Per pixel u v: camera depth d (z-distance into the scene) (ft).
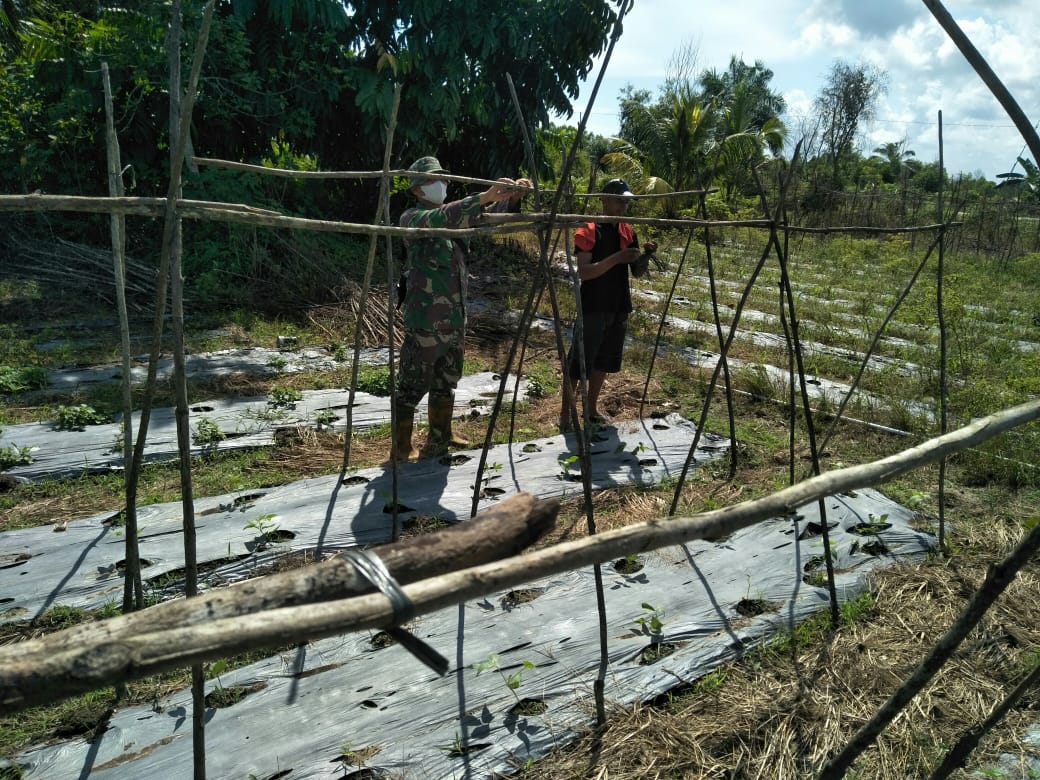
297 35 35.24
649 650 10.46
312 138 38.37
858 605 11.65
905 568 12.73
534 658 10.13
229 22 32.73
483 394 21.90
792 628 11.05
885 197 83.66
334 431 18.39
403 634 3.50
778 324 33.42
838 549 13.24
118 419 18.35
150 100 32.73
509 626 10.79
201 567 12.16
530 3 37.52
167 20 31.76
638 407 21.01
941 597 11.93
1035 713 9.52
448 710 9.14
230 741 8.55
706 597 11.67
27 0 36.73
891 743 8.96
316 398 20.66
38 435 17.03
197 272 31.60
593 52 38.06
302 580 3.55
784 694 9.71
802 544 13.34
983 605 5.73
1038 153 4.96
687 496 15.44
